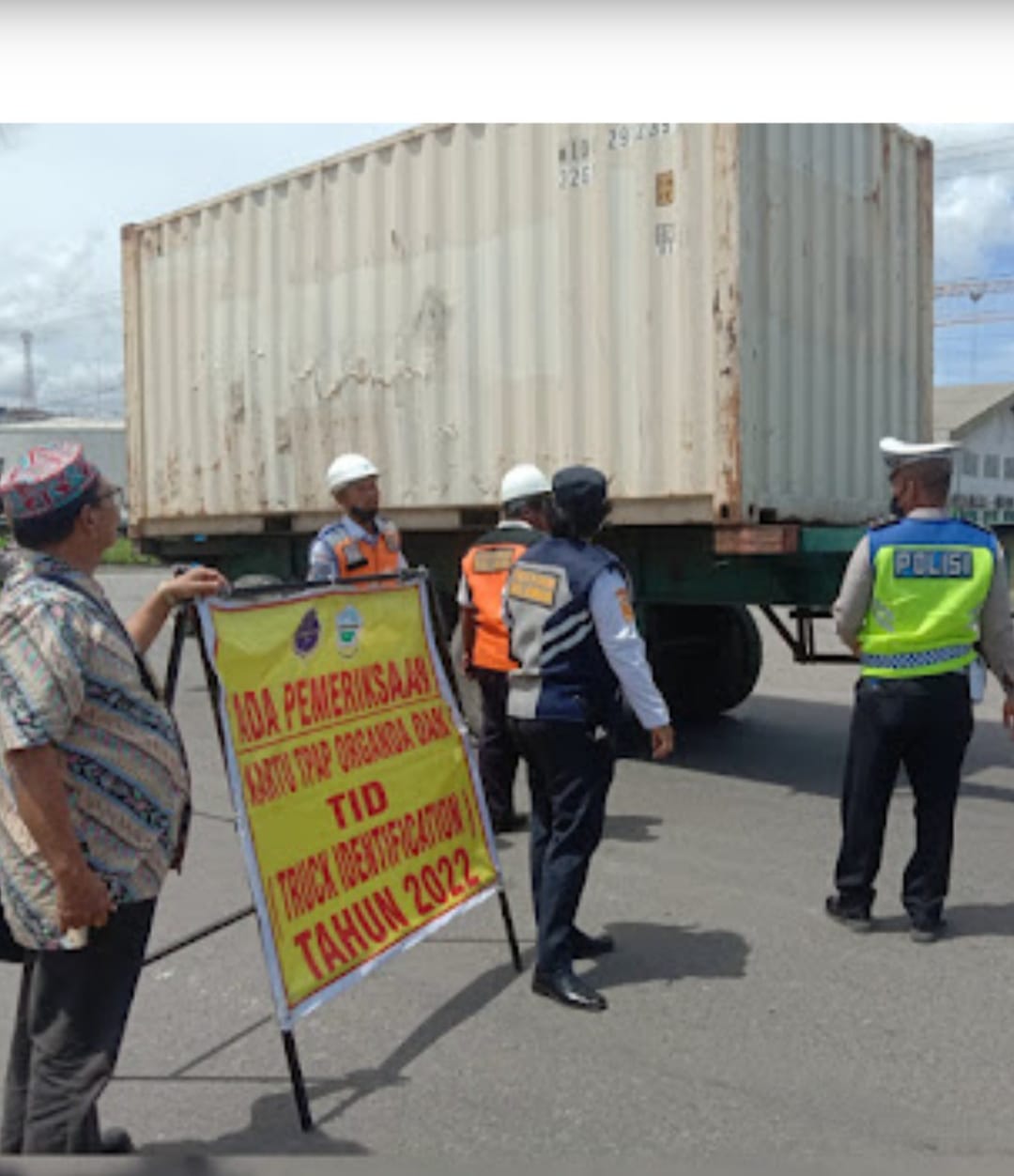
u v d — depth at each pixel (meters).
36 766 2.42
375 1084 3.26
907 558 4.07
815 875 4.99
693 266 6.14
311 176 8.31
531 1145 2.93
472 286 7.23
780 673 10.55
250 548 9.77
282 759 3.32
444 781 3.98
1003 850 5.32
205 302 9.40
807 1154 2.88
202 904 4.78
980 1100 3.12
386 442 7.95
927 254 7.72
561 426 6.79
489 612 5.51
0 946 2.70
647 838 5.57
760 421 6.19
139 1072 3.36
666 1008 3.71
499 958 4.14
